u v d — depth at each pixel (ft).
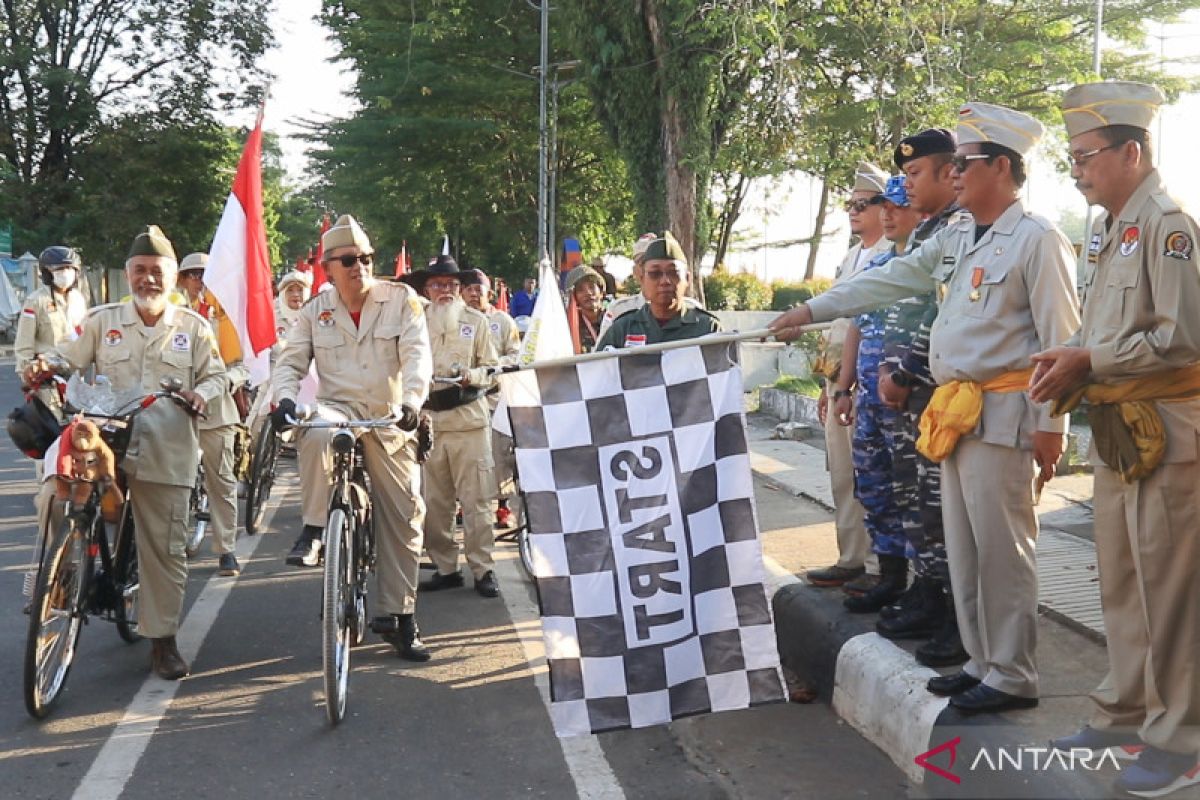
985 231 13.42
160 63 123.03
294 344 18.48
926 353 15.07
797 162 70.18
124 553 18.39
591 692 14.51
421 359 17.99
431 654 19.38
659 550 14.79
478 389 22.67
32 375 17.56
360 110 106.52
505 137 108.06
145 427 17.46
